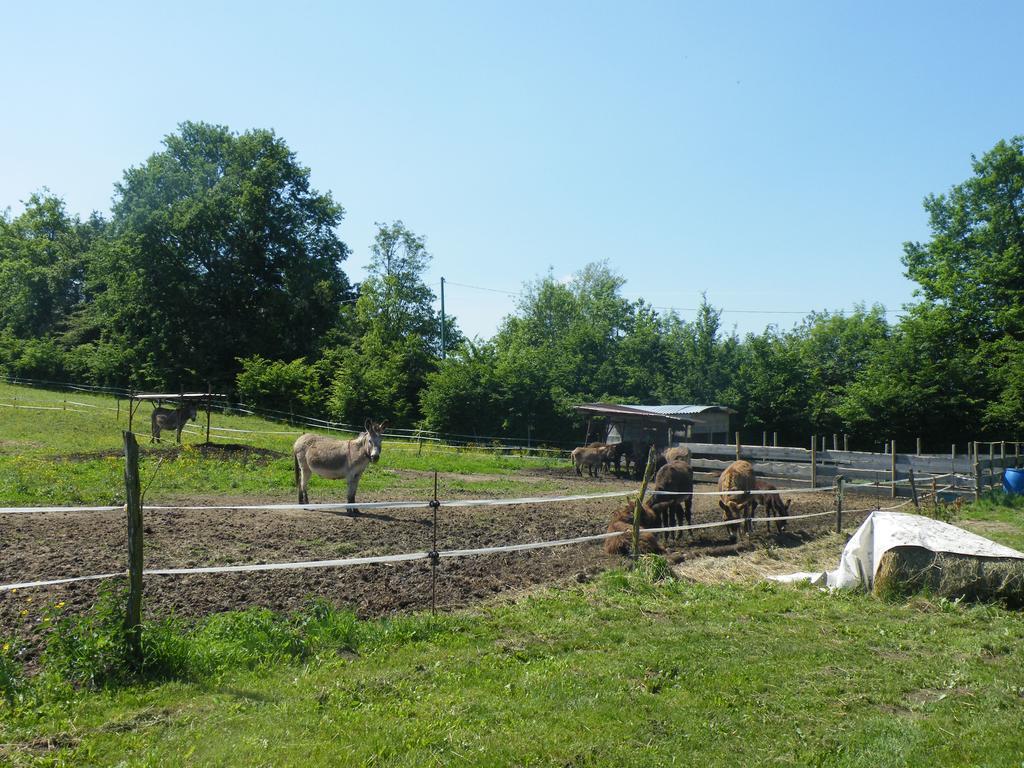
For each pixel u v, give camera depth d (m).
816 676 6.22
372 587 8.64
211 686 5.55
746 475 13.51
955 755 4.80
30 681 5.35
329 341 54.34
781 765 4.68
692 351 42.81
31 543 10.10
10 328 60.00
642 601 8.56
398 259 67.31
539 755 4.70
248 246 52.25
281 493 16.73
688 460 18.70
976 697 5.83
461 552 8.31
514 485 21.31
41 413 31.61
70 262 65.25
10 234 68.88
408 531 12.42
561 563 10.41
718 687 5.92
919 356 36.03
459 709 5.34
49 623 5.79
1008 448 33.72
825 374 44.53
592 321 61.84
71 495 14.12
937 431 35.50
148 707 5.16
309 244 56.62
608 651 6.75
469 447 36.44
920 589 8.97
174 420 25.16
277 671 5.98
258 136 54.03
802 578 10.10
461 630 7.20
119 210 53.66
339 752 4.62
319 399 45.41
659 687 5.91
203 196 50.03
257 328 52.31
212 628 6.54
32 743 4.59
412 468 25.39
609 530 12.10
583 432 41.72
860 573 9.47
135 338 52.06
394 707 5.32
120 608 5.74
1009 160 37.50
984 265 36.59
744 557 11.77
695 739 4.99
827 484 22.28
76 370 52.25
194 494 15.73
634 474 28.22
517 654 6.55
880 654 6.94
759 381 40.00
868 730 5.17
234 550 10.23
